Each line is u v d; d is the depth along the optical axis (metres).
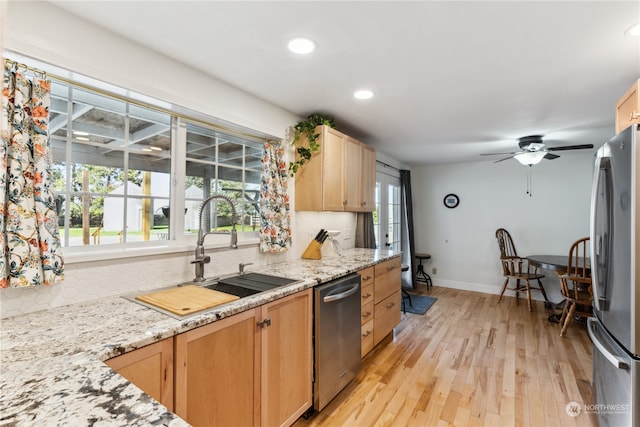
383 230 4.57
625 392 1.39
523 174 4.74
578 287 3.56
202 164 2.15
